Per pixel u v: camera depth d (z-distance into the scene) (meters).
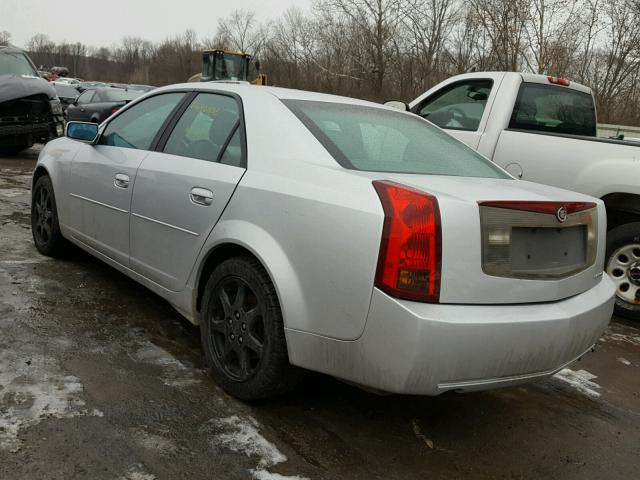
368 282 2.38
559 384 3.65
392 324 2.33
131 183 3.78
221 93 3.55
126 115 4.32
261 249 2.75
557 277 2.64
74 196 4.49
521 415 3.19
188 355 3.44
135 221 3.72
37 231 5.16
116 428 2.62
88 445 2.47
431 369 2.31
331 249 2.50
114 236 3.98
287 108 3.15
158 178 3.54
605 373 3.90
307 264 2.58
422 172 3.00
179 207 3.33
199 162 3.34
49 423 2.60
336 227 2.49
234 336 2.96
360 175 2.62
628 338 4.61
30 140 12.22
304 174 2.76
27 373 3.02
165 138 3.74
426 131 3.62
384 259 2.35
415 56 31.36
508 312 2.45
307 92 3.55
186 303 3.32
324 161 2.81
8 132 11.38
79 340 3.48
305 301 2.59
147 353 3.41
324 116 3.20
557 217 2.65
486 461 2.71
